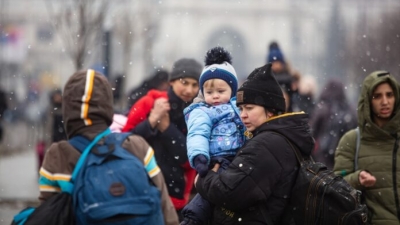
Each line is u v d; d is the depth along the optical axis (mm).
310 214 7879
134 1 63156
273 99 8125
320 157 18172
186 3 140250
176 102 11547
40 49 116312
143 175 7090
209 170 8203
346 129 18234
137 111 11258
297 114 8133
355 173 10023
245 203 7816
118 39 54812
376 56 72438
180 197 11180
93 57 42531
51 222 6934
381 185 10023
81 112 7301
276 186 7945
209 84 8688
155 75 14227
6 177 27359
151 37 72000
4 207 20188
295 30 138000
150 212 7000
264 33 141750
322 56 117062
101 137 7293
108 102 7438
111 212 6863
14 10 115438
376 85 10125
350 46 86562
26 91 72188
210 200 8023
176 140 11094
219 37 142375
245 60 141875
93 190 6934
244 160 7844
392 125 10125
